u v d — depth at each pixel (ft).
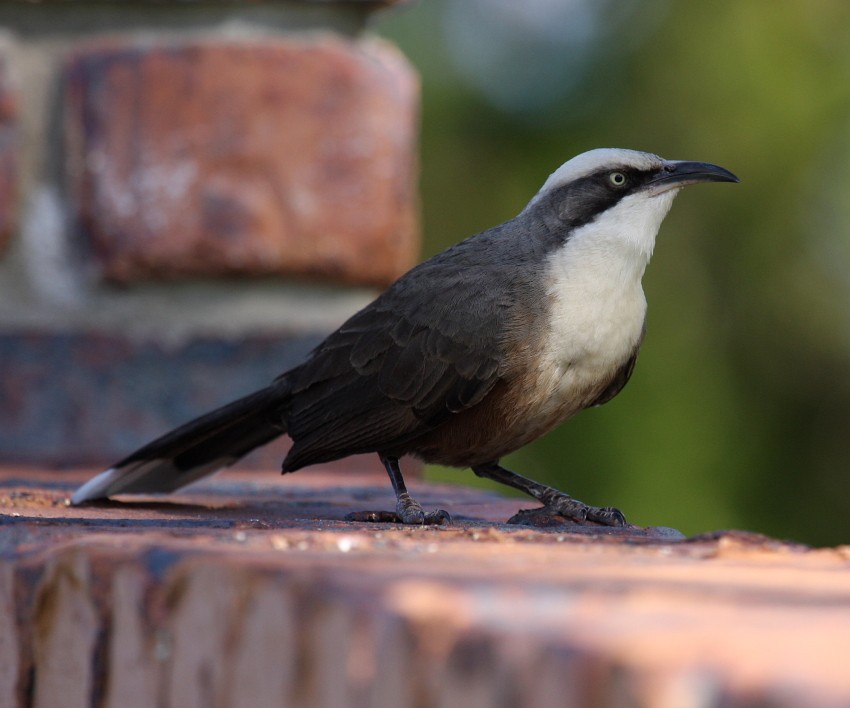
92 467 28.86
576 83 58.03
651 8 57.41
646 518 53.31
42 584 13.76
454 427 27.63
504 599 9.37
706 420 55.31
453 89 59.06
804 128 56.59
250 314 29.50
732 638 8.07
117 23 29.14
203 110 29.01
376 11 30.86
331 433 27.78
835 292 57.47
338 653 9.62
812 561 12.88
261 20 29.66
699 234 57.93
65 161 28.91
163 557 12.09
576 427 54.39
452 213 58.65
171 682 11.71
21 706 14.06
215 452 29.09
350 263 29.58
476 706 8.58
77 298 29.04
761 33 56.39
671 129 56.90
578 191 29.89
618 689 7.69
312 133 29.40
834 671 7.36
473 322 27.25
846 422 57.47
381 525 18.06
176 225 28.86
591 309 28.02
